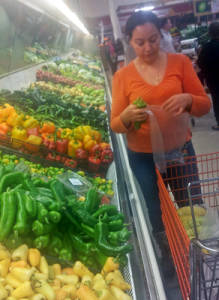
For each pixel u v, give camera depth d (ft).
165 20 11.48
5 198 5.04
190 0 26.25
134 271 4.91
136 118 7.13
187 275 4.82
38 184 6.39
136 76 7.46
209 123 18.17
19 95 13.50
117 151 10.62
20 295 3.85
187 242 4.46
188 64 7.52
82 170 10.15
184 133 7.41
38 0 15.49
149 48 6.95
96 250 5.32
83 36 37.19
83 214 5.65
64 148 10.19
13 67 15.89
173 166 7.22
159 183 6.87
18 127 9.68
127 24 7.09
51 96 14.84
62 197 5.92
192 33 27.58
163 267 7.57
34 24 17.78
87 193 6.33
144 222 5.67
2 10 13.12
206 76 16.58
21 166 7.20
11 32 14.80
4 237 4.68
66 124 12.46
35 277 4.23
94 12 27.55
